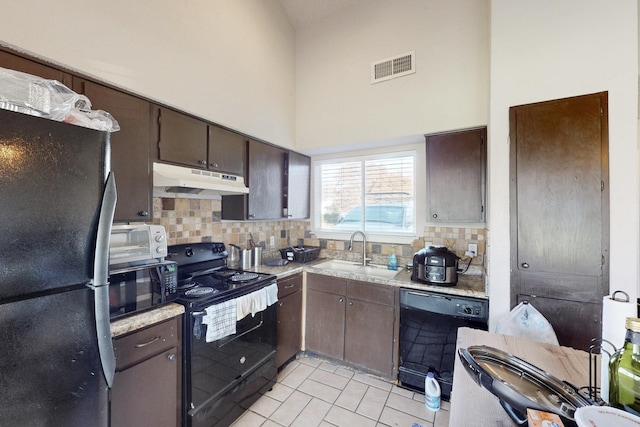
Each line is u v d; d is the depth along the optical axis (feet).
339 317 8.15
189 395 5.06
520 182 5.80
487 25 7.00
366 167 9.96
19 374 2.38
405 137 8.19
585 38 5.33
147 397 4.49
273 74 8.92
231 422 5.90
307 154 10.60
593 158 5.25
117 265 4.54
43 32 3.98
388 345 7.39
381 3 8.49
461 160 7.40
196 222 7.54
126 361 4.20
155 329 4.63
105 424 3.02
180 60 5.99
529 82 5.74
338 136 9.16
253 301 6.40
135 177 5.18
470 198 7.29
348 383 7.42
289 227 11.16
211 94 6.73
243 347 6.24
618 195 5.10
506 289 5.92
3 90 2.61
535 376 2.59
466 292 6.42
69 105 3.13
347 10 9.09
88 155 2.87
